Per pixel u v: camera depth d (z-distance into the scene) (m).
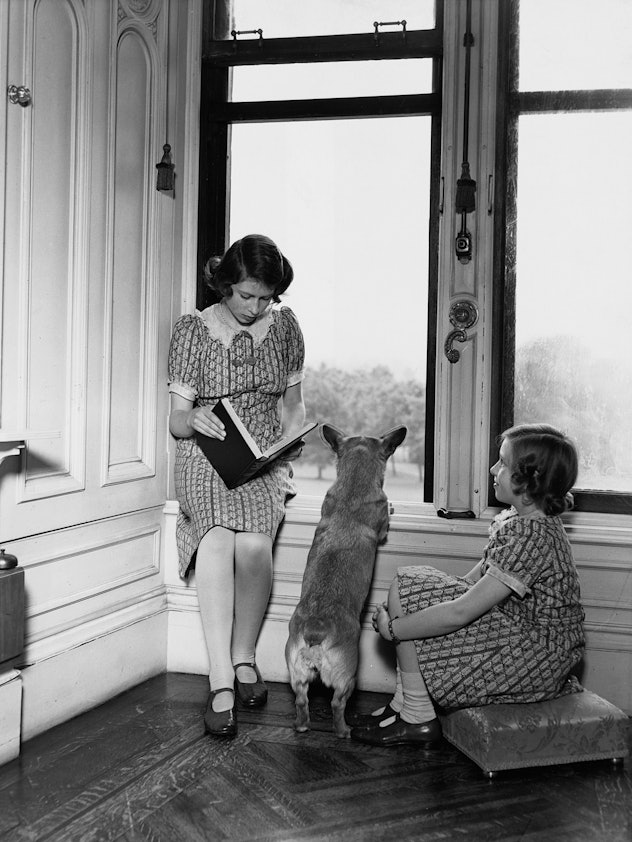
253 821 1.90
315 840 1.83
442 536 2.85
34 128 2.28
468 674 2.25
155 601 2.96
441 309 2.91
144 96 2.83
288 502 3.04
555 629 2.27
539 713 2.21
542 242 2.90
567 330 2.90
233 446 2.48
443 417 2.90
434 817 1.94
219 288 2.64
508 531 2.28
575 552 2.74
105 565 2.70
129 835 1.83
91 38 2.50
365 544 2.57
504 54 2.88
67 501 2.47
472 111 2.88
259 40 3.04
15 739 2.21
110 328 2.67
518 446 2.28
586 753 2.22
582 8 2.85
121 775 2.12
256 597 2.67
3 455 2.03
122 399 2.78
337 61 3.02
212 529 2.57
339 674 2.37
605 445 2.88
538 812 1.97
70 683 2.50
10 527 2.24
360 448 2.71
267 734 2.42
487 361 2.88
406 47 2.95
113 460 2.74
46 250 2.36
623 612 2.71
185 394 2.73
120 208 2.71
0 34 2.12
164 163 2.89
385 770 2.20
